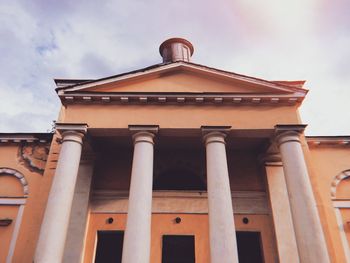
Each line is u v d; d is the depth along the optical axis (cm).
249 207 1173
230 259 791
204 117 1039
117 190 1195
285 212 1110
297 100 1055
